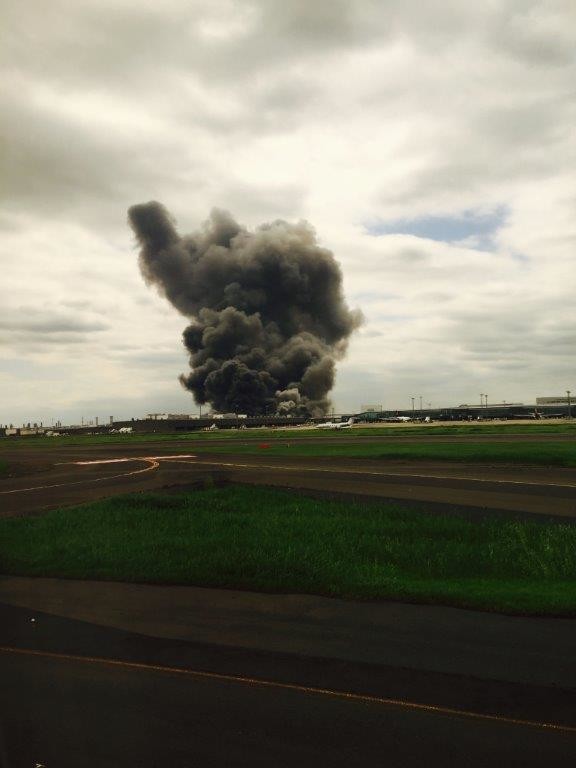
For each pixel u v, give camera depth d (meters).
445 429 98.69
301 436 92.94
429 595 11.02
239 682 7.24
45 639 8.87
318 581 12.19
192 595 11.40
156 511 22.47
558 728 6.04
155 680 7.30
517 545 15.61
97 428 196.88
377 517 20.47
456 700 6.71
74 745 5.73
